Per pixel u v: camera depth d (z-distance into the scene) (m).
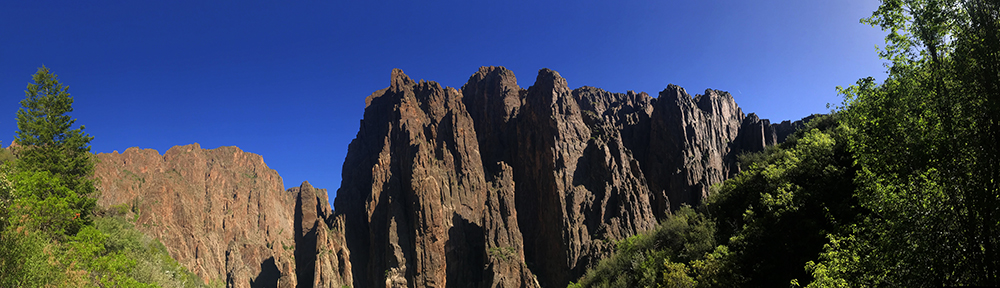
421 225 148.88
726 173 166.75
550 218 152.88
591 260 136.12
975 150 16.91
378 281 149.62
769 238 41.06
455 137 176.88
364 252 167.00
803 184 43.69
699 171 161.00
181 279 66.44
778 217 41.00
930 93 18.92
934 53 18.81
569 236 145.25
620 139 173.88
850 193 37.53
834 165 41.72
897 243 19.78
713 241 55.53
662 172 164.88
